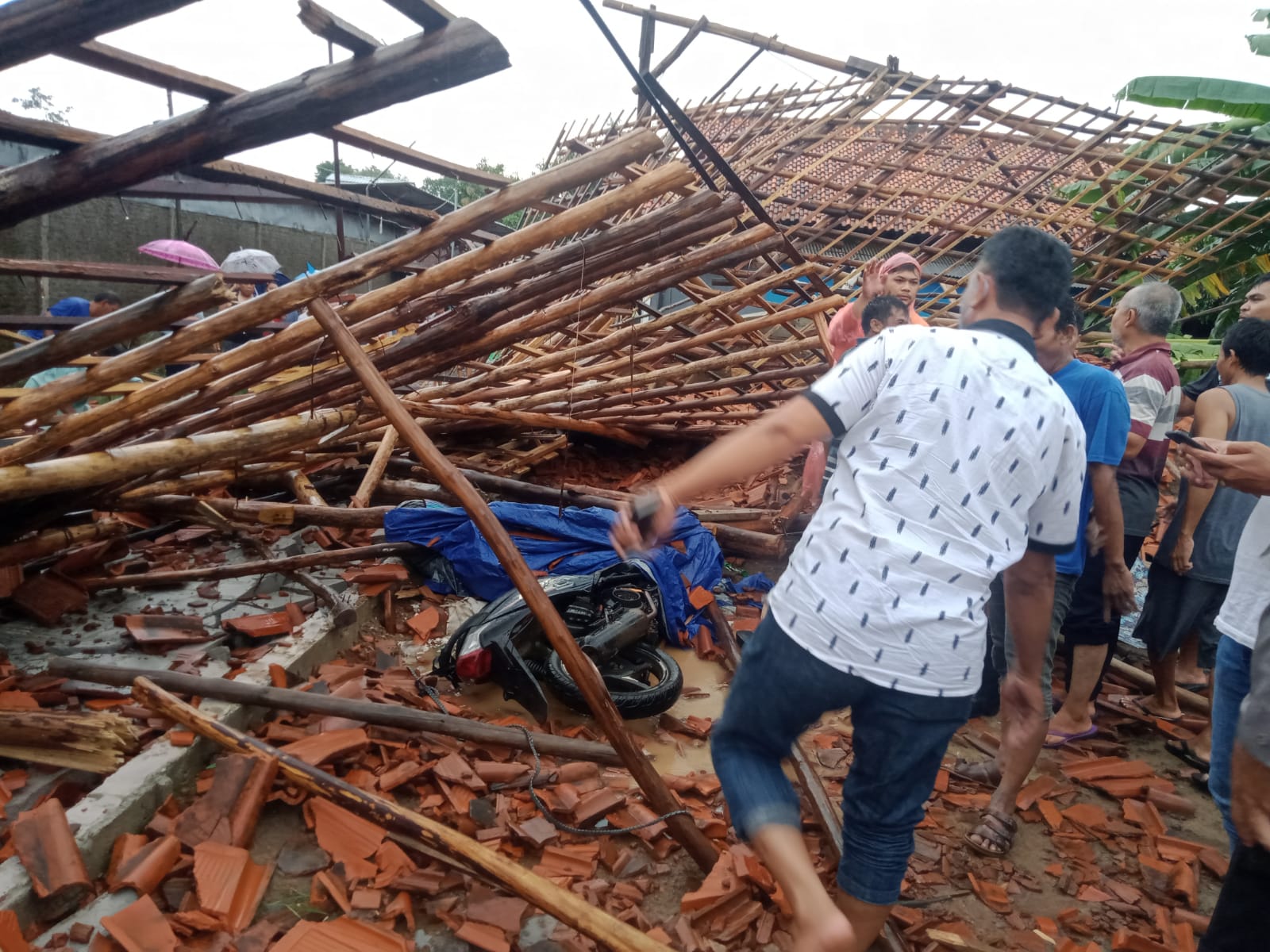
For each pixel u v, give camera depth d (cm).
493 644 382
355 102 221
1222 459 201
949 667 179
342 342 306
